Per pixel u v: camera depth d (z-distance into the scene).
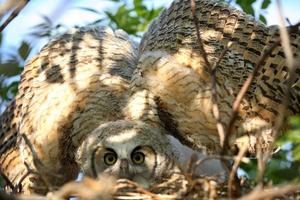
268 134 12.99
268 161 11.52
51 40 14.58
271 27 13.75
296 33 13.40
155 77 12.98
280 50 13.33
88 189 8.55
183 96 12.84
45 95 13.78
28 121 13.80
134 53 14.84
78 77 13.73
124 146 12.35
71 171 13.59
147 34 14.52
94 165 12.49
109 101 13.36
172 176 11.98
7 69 11.32
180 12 13.94
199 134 12.79
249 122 12.92
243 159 9.98
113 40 14.70
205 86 12.81
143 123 12.66
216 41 13.41
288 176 11.07
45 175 11.59
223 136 9.62
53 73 14.02
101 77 13.66
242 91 9.36
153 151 12.40
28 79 14.38
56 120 13.45
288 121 13.11
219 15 13.78
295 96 13.22
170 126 12.91
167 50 13.34
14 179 14.12
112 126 12.59
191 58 13.03
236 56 13.29
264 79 13.18
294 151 10.96
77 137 13.26
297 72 13.24
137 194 10.46
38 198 9.48
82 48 14.34
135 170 12.27
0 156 14.74
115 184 10.54
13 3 8.20
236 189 9.89
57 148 13.45
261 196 8.32
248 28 13.66
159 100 12.92
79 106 13.39
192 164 10.92
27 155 13.71
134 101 13.06
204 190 10.29
